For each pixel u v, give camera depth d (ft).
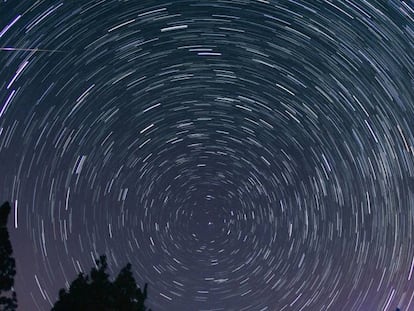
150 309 67.62
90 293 63.72
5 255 57.93
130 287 65.98
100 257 65.98
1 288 57.62
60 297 63.67
